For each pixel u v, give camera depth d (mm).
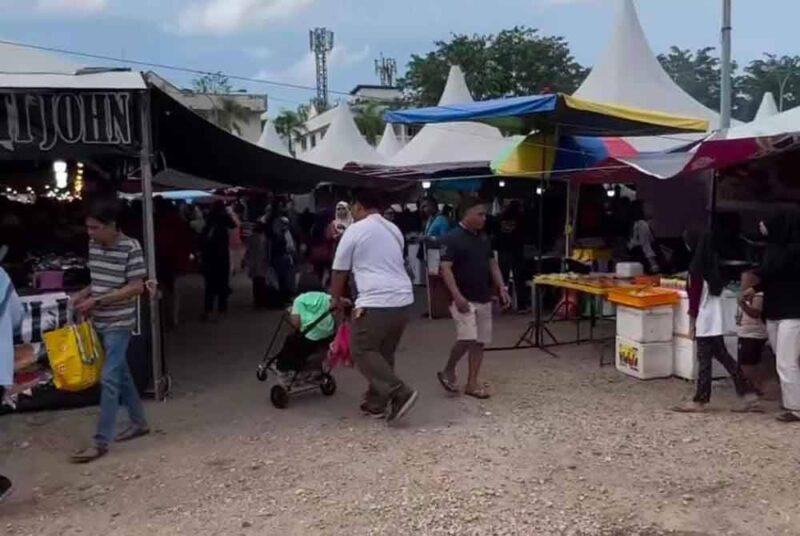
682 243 11281
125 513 4508
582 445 5527
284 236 13078
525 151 10836
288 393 6707
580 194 13336
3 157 6414
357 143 21031
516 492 4684
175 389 7391
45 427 6172
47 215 10719
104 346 5516
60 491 4863
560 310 11289
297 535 4164
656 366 7453
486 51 48312
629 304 7480
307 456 5414
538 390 7156
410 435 5844
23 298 6477
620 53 15000
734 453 5277
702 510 4391
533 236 12523
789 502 4465
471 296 6758
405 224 17422
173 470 5184
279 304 13070
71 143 6406
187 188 17641
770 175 9227
